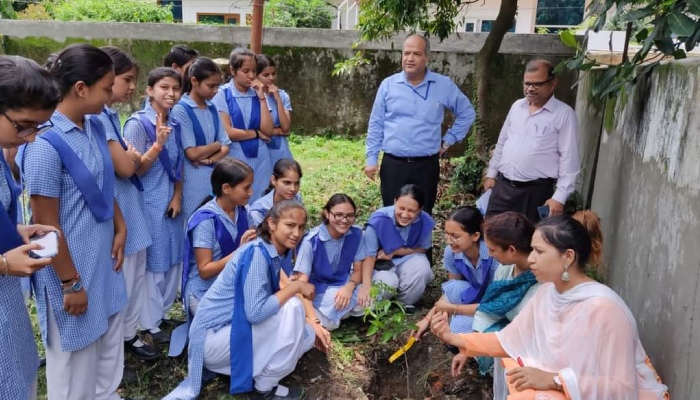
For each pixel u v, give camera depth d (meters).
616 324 2.16
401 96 4.36
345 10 13.32
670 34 2.98
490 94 7.62
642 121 3.49
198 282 3.36
